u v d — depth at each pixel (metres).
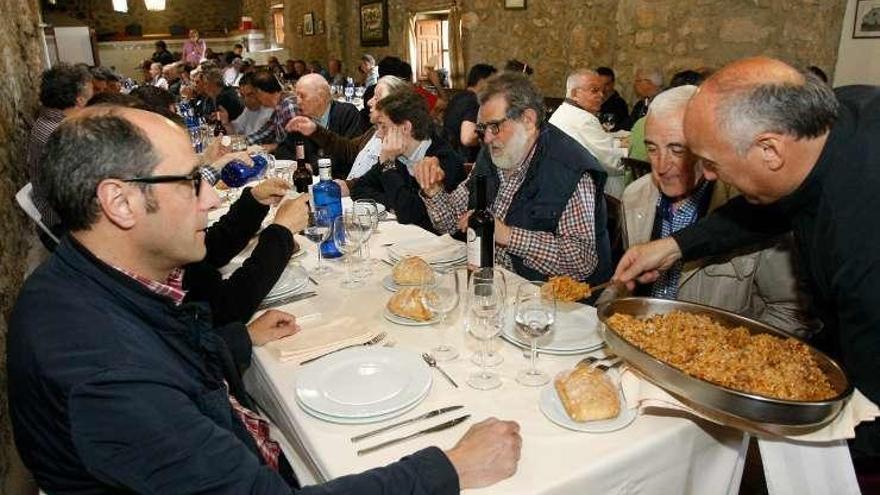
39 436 0.82
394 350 1.25
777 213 1.43
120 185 0.86
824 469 1.06
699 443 1.05
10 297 2.16
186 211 0.93
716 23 4.92
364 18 10.39
